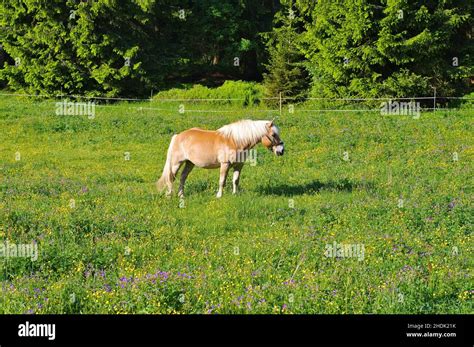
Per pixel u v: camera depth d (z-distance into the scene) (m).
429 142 26.98
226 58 47.03
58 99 41.56
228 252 13.02
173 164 18.31
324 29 38.53
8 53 44.19
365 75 37.94
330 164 23.97
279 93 38.62
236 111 36.28
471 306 10.60
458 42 39.72
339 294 10.61
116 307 9.99
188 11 44.22
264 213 16.42
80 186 19.48
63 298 10.25
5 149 27.31
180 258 12.57
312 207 16.91
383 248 13.35
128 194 18.44
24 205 16.09
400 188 19.39
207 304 10.06
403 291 10.96
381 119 32.50
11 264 11.84
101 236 14.02
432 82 37.75
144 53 42.25
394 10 35.69
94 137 29.61
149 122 32.16
